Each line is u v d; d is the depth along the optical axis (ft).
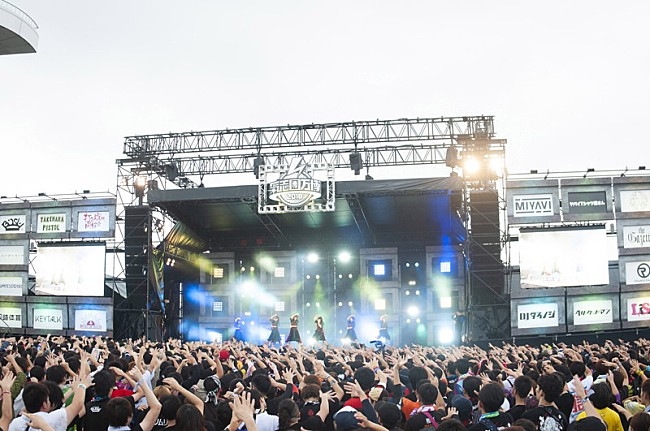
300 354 47.96
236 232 136.26
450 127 113.91
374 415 25.14
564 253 104.32
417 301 130.11
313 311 133.28
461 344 111.55
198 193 113.09
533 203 106.63
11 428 23.67
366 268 132.26
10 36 108.68
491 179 108.58
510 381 38.50
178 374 34.86
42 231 119.44
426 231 132.36
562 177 107.65
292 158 122.52
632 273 105.81
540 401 25.82
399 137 115.34
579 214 105.91
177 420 20.95
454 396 31.22
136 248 116.26
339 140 117.80
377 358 48.93
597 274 103.65
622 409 25.49
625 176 106.32
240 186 112.47
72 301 117.29
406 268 131.95
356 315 131.23
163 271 121.19
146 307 113.70
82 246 116.37
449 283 128.88
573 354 49.78
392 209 121.39
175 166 123.34
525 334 104.88
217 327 136.05
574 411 26.30
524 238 105.60
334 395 32.14
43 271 117.80
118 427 23.95
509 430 18.74
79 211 118.11
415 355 46.85
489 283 111.55
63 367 31.68
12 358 35.86
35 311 119.34
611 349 62.64
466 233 108.99
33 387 24.29
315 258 134.72
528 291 105.60
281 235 134.62
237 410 21.49
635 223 105.91
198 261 138.41
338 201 117.60
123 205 116.98
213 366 44.04
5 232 121.08
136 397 29.25
